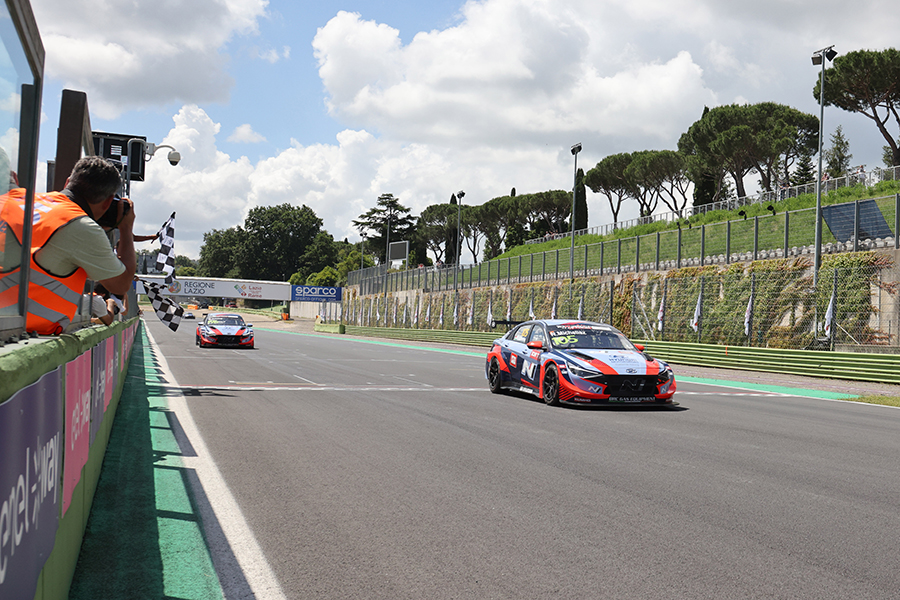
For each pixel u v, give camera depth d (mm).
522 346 12367
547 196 86375
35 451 1964
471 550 3904
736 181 55188
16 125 2186
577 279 37062
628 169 67625
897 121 43031
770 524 4445
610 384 10406
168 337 36938
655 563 3697
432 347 39062
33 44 2305
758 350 21438
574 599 3203
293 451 6820
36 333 2773
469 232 105250
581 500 5031
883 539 4148
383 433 7973
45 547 2164
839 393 15070
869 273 20812
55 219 3205
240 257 133000
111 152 14711
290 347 31609
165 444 7008
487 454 6762
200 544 3947
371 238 115125
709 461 6551
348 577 3473
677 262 30594
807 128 53906
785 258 24703
